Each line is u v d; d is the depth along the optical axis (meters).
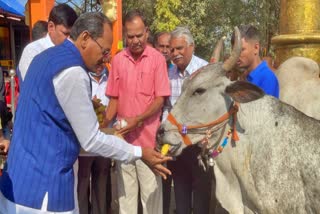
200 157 3.88
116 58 4.21
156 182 4.26
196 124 3.41
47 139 2.66
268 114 3.34
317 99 4.32
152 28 23.80
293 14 5.78
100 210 4.75
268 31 14.92
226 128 3.42
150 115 4.06
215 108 3.37
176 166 4.47
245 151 3.36
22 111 2.73
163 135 3.48
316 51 5.65
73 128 2.69
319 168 3.04
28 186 2.67
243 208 3.47
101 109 3.77
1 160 4.22
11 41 13.59
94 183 4.70
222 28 20.38
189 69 4.57
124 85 4.15
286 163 3.17
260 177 3.26
